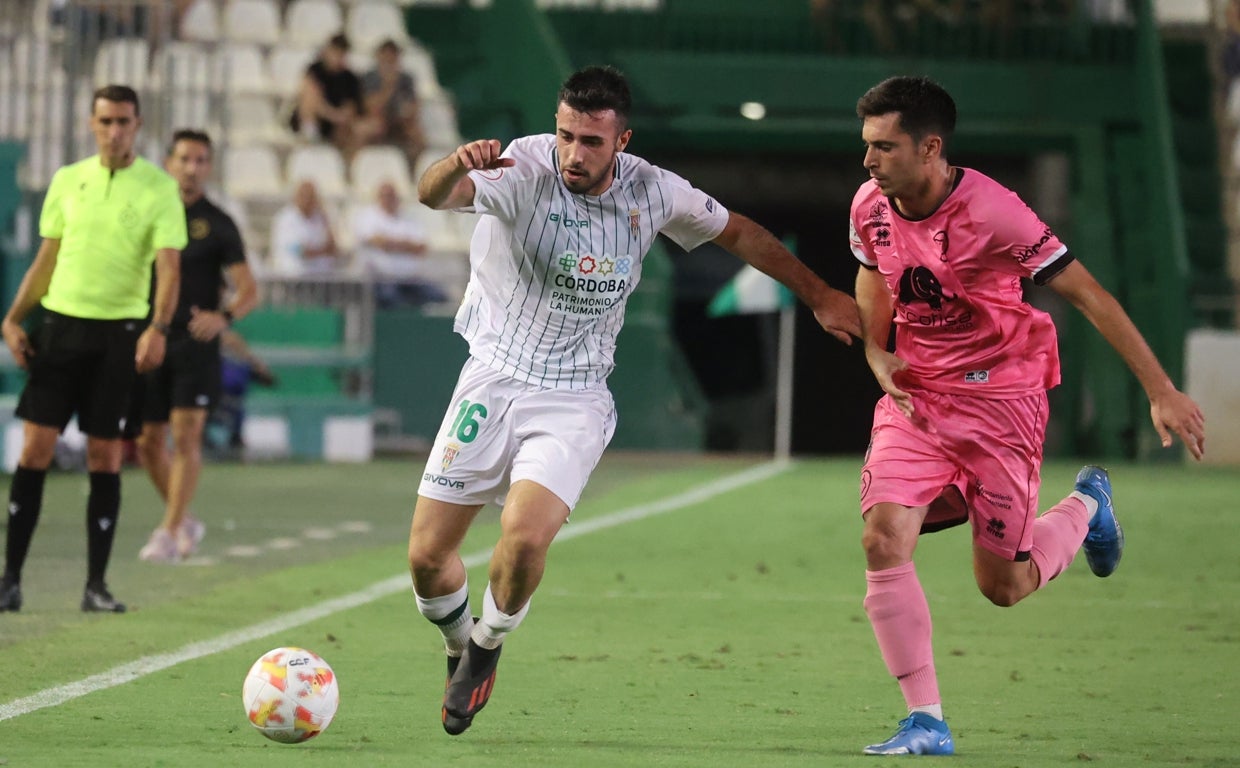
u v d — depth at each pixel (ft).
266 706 54.03
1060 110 254.27
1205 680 70.13
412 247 218.38
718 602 91.56
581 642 77.71
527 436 58.03
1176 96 272.10
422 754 53.62
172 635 76.84
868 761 53.62
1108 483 68.74
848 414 291.79
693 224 58.49
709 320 288.30
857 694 65.92
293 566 104.22
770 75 252.62
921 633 56.39
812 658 74.18
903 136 55.83
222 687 64.69
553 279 57.11
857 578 102.37
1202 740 57.72
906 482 58.39
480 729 58.13
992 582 62.03
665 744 55.93
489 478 58.34
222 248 106.42
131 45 203.10
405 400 214.69
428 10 263.49
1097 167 251.60
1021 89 254.27
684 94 252.42
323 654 73.00
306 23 253.85
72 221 83.35
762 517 139.74
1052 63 255.50
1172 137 263.29
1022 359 59.41
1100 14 264.72
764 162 267.18
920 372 59.88
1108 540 69.00
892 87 56.13
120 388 83.20
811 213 282.56
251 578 97.86
